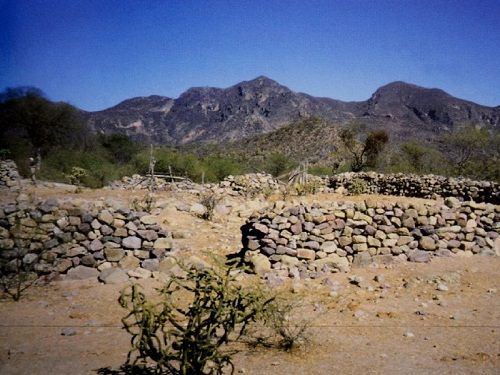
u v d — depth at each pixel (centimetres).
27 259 793
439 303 725
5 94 3350
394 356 534
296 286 796
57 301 706
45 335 575
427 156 3444
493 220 1047
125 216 878
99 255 847
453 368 500
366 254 933
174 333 416
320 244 927
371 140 3631
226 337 434
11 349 525
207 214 1370
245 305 439
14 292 736
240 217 1440
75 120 3700
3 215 794
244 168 3500
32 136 3369
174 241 1031
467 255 992
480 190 1695
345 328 627
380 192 2130
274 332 612
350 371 493
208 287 422
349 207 954
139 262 866
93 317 647
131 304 695
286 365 509
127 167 3022
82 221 847
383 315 675
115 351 531
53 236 826
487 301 739
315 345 568
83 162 2994
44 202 841
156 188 1881
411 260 948
